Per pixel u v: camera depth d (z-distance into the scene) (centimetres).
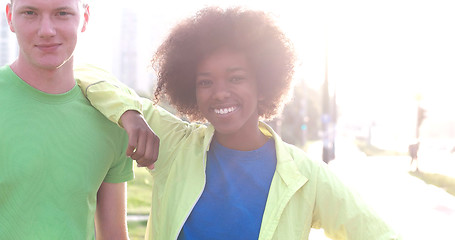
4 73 218
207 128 251
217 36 243
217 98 239
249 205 237
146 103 268
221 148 250
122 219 257
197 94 249
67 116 223
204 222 235
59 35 212
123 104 223
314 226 250
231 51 244
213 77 244
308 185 238
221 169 245
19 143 212
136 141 218
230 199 237
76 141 224
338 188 237
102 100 229
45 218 215
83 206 226
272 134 253
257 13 254
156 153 223
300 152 250
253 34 244
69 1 212
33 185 214
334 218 238
